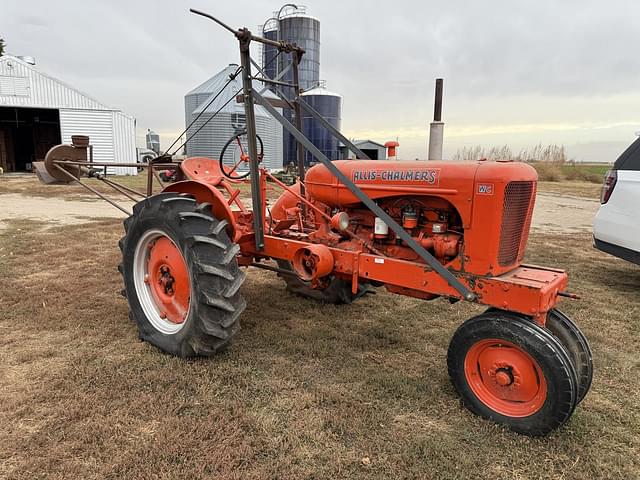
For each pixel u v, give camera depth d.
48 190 14.86
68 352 3.13
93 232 7.48
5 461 2.06
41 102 20.94
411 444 2.26
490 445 2.30
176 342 3.07
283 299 4.41
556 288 2.53
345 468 2.09
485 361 2.52
